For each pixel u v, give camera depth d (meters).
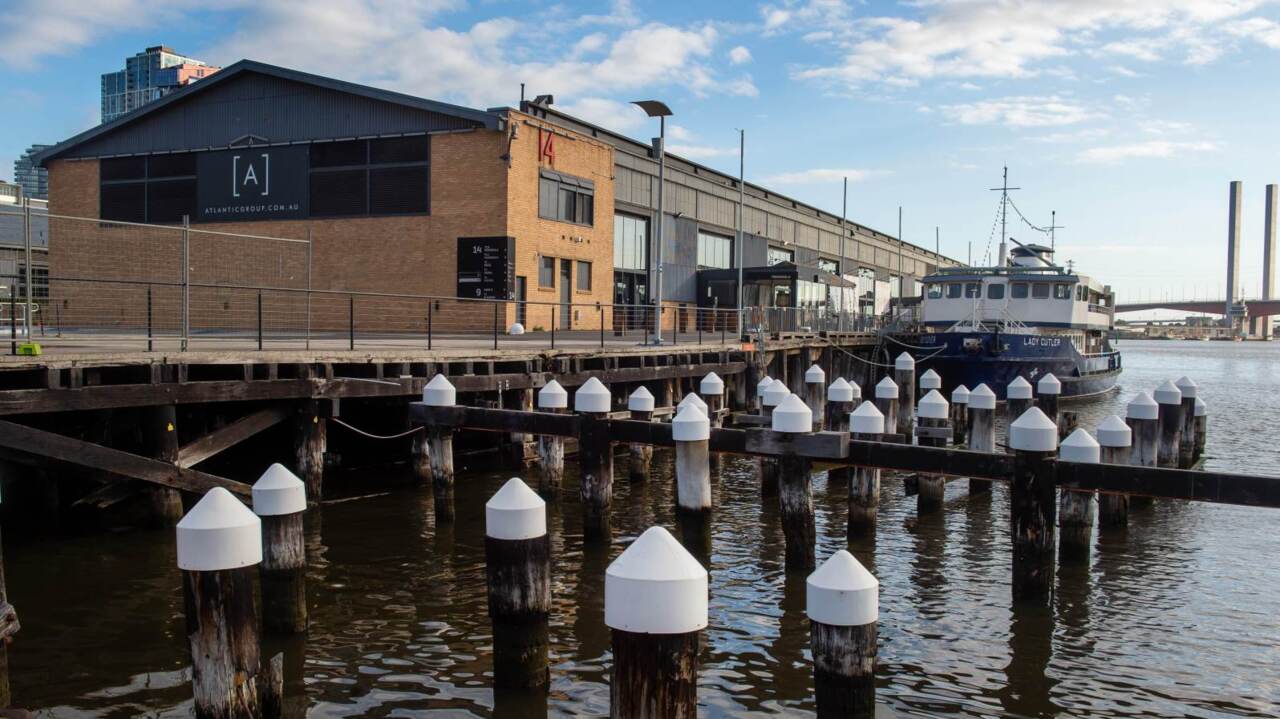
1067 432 20.56
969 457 10.76
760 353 30.44
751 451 12.12
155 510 13.57
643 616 5.12
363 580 11.73
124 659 9.01
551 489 15.62
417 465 17.56
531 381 19.44
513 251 32.31
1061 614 11.00
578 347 23.52
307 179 34.16
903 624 10.52
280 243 34.28
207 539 6.54
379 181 33.38
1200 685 9.02
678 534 14.52
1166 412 19.34
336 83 33.41
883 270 80.50
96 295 30.45
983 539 14.54
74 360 12.41
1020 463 10.43
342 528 14.40
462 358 18.52
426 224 32.88
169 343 19.67
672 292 46.12
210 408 16.12
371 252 33.44
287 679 8.62
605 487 13.04
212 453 14.07
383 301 33.34
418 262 32.94
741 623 10.32
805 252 63.47
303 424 15.27
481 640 9.66
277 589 9.45
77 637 9.55
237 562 6.61
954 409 26.52
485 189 32.22
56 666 8.83
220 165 35.19
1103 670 9.34
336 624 10.10
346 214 33.75
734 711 8.12
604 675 8.80
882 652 9.68
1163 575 12.71
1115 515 14.91
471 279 32.31
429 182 32.81
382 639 9.66
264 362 14.74
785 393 16.84
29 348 12.70
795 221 61.78
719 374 27.98
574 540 13.86
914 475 18.34
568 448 22.22
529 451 19.64
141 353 13.49
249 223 34.78
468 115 31.94
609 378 21.92
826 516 16.02
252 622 6.75
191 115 35.69
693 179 47.75
